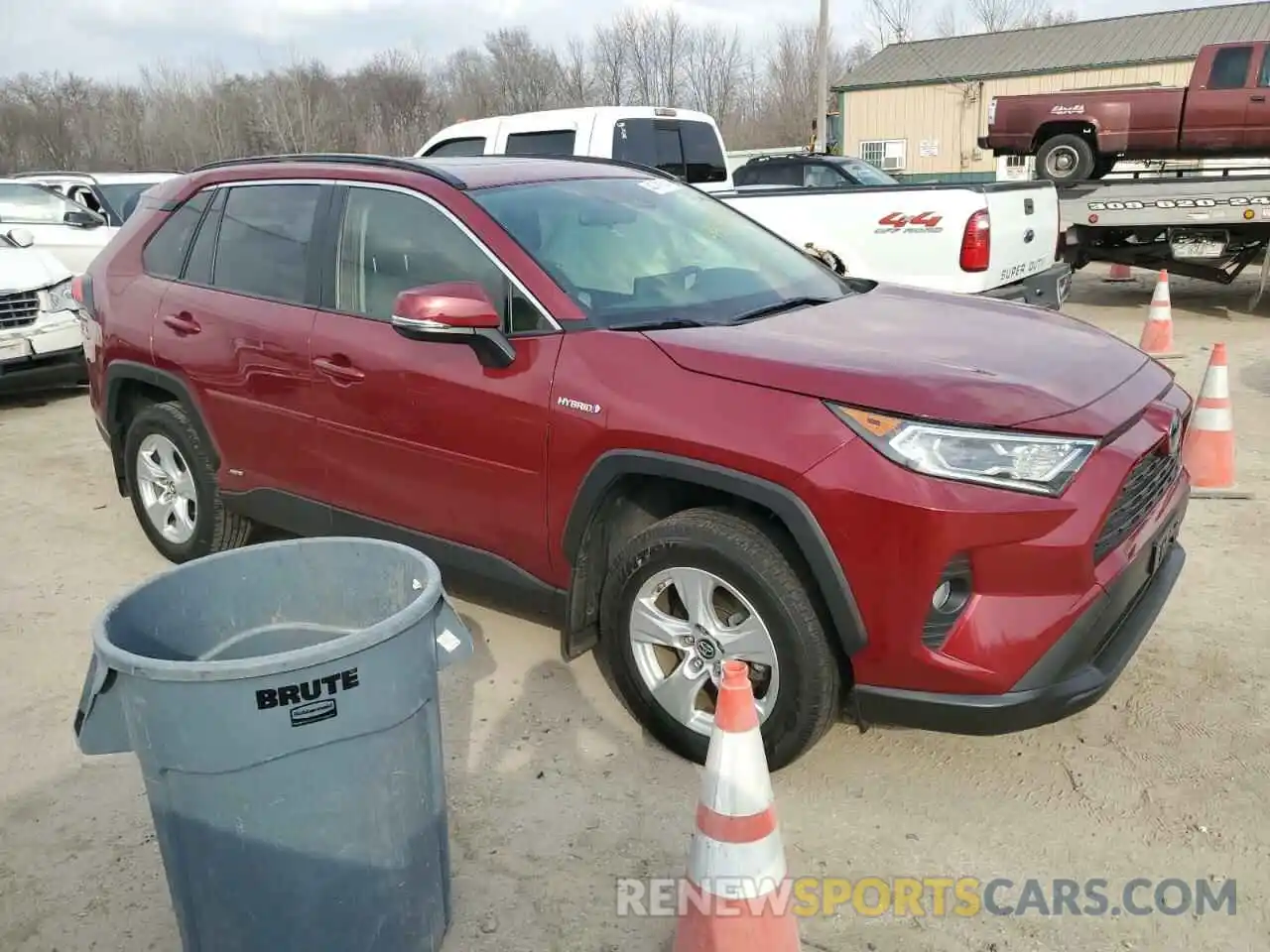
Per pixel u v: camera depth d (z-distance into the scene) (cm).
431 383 346
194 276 443
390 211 377
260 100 4559
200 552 464
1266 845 274
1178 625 394
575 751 326
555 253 348
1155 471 304
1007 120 1413
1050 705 266
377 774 210
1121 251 1134
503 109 4778
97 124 4753
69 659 400
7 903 268
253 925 209
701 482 287
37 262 838
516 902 261
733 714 212
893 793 301
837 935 248
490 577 352
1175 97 1302
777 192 804
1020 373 292
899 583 262
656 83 5022
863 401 271
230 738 194
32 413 836
